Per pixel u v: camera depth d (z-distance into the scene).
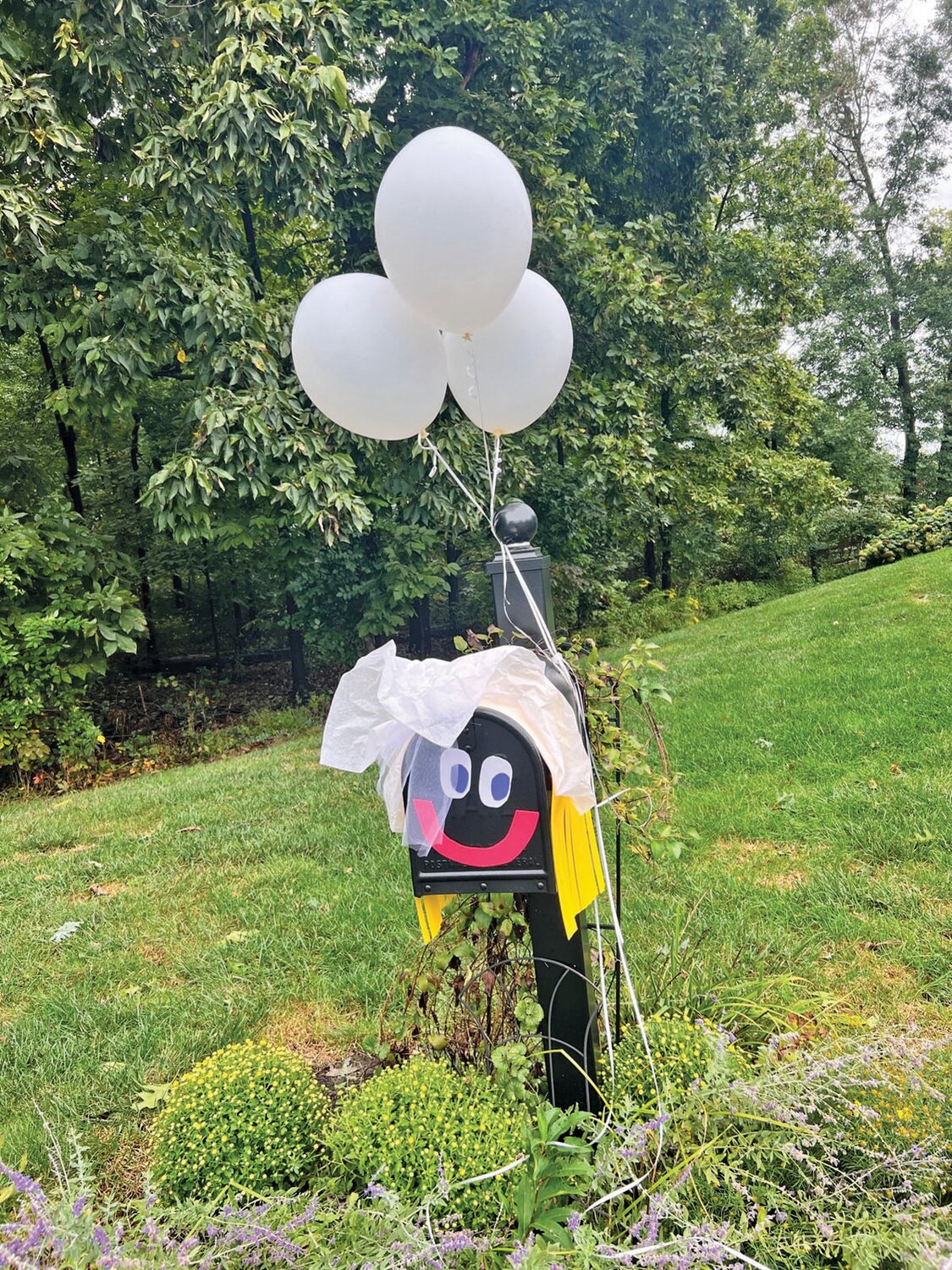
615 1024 1.92
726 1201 1.42
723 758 4.28
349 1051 2.24
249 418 5.41
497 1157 1.46
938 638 5.84
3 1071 2.23
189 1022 2.41
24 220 5.00
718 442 13.02
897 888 2.74
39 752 6.89
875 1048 1.61
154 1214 1.36
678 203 10.16
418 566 8.23
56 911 3.28
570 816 1.57
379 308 1.61
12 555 6.52
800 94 14.67
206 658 12.16
